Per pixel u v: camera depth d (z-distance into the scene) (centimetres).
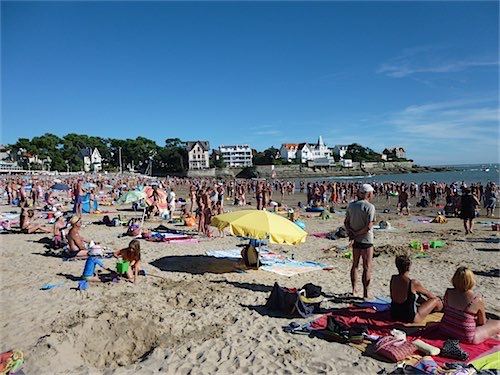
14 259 1069
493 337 557
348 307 702
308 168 13788
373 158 16262
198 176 12700
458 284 552
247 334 600
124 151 14112
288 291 703
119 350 568
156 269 991
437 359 502
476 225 1836
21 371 480
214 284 865
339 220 2103
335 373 484
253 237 864
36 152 11688
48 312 686
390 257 1153
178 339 587
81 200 2216
